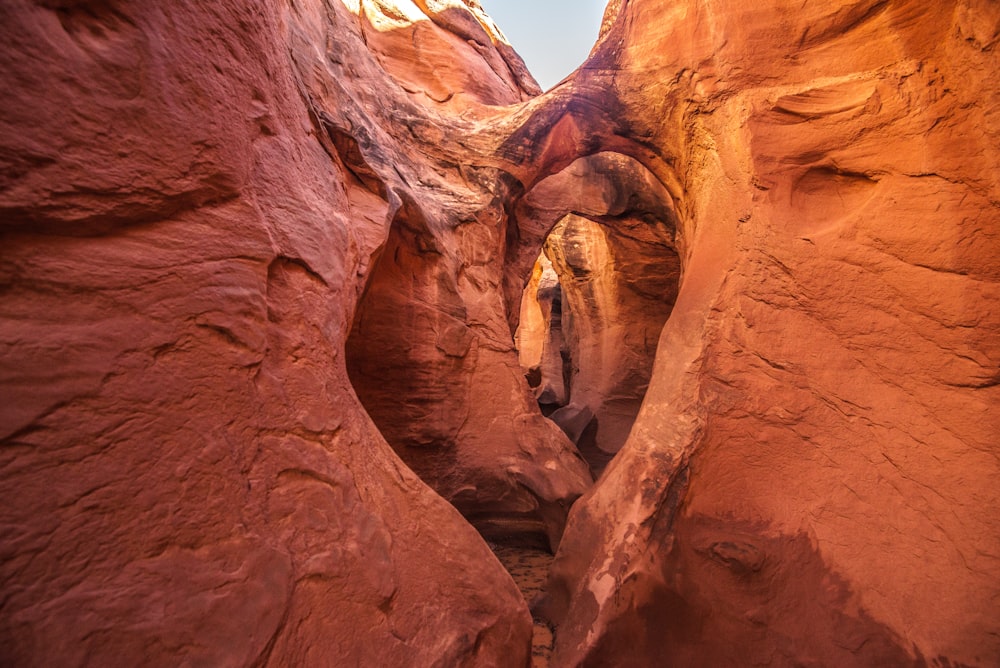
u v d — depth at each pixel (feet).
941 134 9.50
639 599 9.93
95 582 3.67
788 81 12.28
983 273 8.89
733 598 9.73
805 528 10.07
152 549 4.13
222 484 4.93
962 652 7.91
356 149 12.46
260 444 5.62
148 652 3.83
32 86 3.67
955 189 9.25
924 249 9.60
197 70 5.44
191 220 5.29
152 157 4.73
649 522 10.71
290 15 11.82
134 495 4.09
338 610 5.76
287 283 7.02
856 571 9.28
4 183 3.44
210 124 5.59
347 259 9.62
